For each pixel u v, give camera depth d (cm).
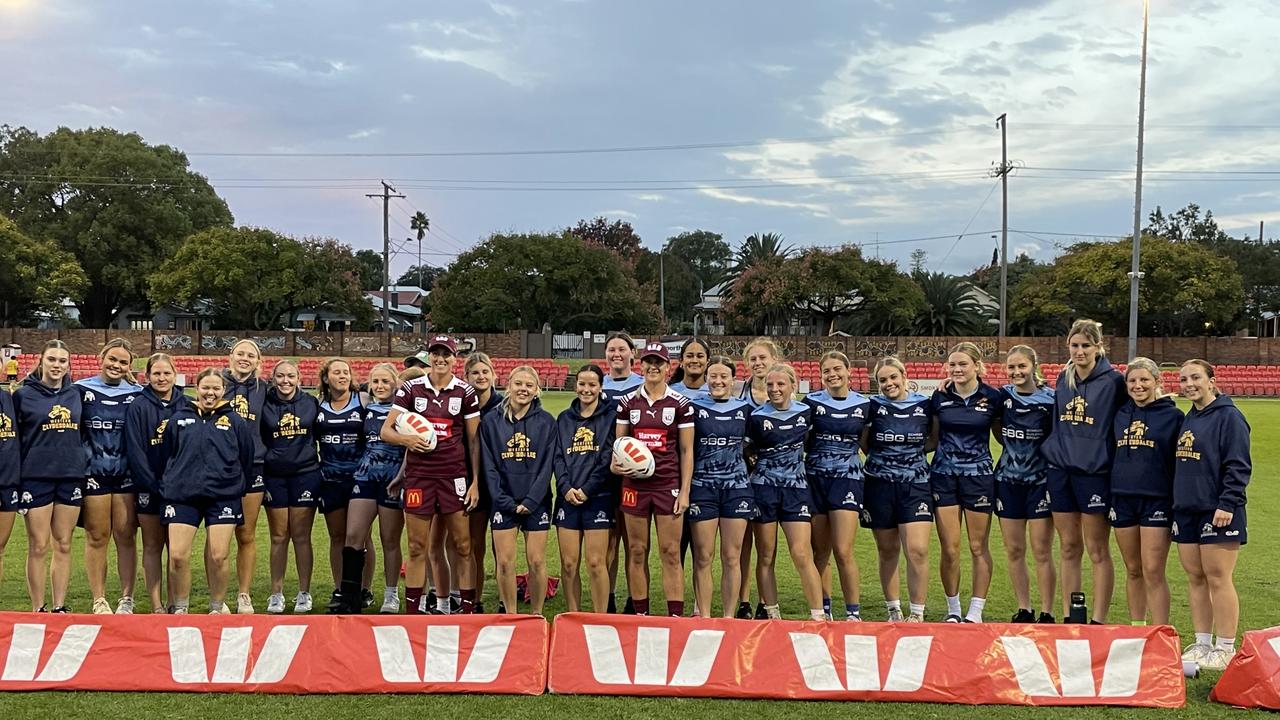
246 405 668
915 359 4519
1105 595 635
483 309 5241
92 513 667
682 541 668
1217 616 582
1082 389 637
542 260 5347
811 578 643
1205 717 509
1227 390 3803
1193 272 4812
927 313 5400
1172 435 592
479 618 558
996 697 531
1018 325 5550
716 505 643
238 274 5112
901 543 686
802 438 654
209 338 4841
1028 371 667
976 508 670
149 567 671
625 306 5491
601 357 4953
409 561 658
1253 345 4625
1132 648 541
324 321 6384
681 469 642
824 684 539
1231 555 574
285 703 520
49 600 721
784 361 688
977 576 675
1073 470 633
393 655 547
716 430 643
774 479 649
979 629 550
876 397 682
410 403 653
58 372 651
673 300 8819
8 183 5812
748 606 713
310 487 712
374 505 714
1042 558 676
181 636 550
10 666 541
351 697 531
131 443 652
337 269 5553
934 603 756
